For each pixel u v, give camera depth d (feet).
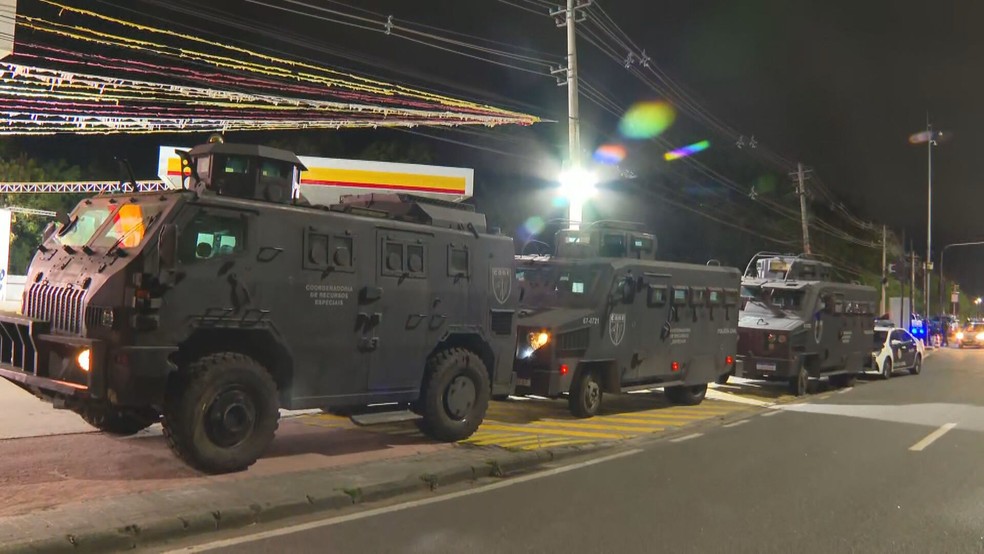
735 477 27.55
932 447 34.12
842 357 61.26
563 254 47.47
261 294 24.73
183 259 23.04
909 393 58.59
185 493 21.38
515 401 46.01
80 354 22.70
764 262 64.23
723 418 43.19
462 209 32.53
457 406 30.96
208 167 26.20
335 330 26.76
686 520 21.72
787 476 27.81
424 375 30.22
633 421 40.27
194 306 23.12
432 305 29.99
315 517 21.15
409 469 25.71
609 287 40.93
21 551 16.52
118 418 27.84
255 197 26.02
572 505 23.18
